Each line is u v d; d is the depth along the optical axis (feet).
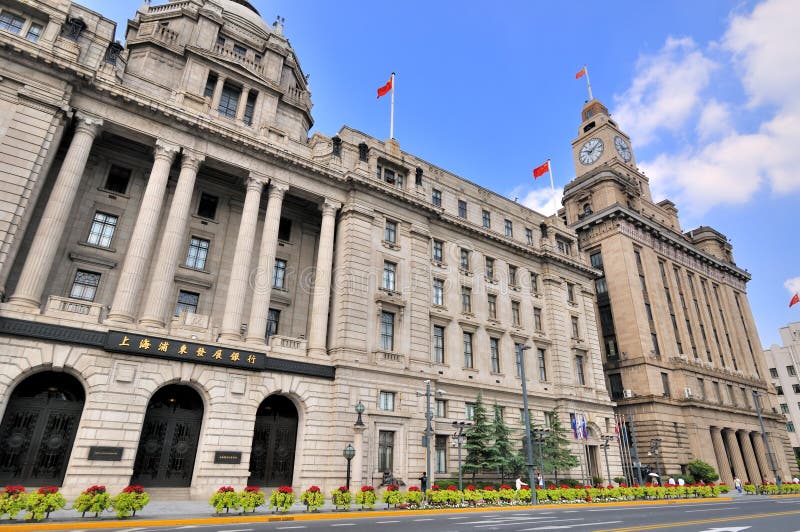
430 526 54.80
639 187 237.45
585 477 138.51
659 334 189.47
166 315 98.89
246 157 107.96
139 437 79.97
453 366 127.03
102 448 75.97
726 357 221.05
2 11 89.71
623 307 188.65
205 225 110.63
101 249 96.89
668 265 214.69
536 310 158.20
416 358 116.57
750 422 207.62
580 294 172.04
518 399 137.08
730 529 52.31
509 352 142.00
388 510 75.92
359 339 107.96
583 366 160.86
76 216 96.27
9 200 78.64
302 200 122.83
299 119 133.28
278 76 131.85
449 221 139.64
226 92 121.49
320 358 103.35
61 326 78.07
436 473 112.27
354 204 118.83
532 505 90.43
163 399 91.56
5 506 50.85
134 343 82.79
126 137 98.22
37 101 85.05
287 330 113.80
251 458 96.12
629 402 175.83
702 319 219.00
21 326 75.00
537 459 116.47
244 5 154.20
